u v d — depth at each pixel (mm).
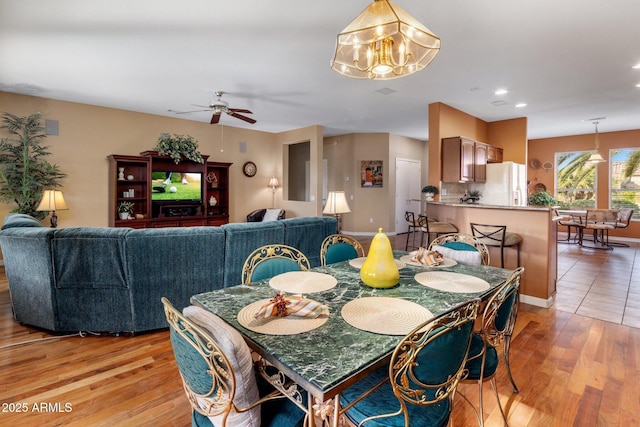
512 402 1936
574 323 3051
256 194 7750
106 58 3545
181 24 2840
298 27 2891
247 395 1013
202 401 1057
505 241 3547
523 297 3635
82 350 2521
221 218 6645
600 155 7484
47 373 2201
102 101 5246
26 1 2504
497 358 1612
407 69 2396
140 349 2541
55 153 5137
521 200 6008
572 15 2668
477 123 6266
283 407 1208
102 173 5586
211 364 955
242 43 3186
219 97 4855
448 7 2549
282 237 3408
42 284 2711
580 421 1771
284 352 1044
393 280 1664
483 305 1596
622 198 7738
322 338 1138
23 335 2758
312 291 1631
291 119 6539
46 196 4434
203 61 3629
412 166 8984
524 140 6211
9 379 2129
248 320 1281
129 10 2627
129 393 1993
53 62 3645
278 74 4023
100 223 5578
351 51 2203
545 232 3479
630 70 3857
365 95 4863
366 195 8266
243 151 7492
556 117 6281
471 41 3119
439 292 1602
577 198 8352
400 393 1038
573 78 4121
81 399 1932
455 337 1096
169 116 6301
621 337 2762
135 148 5926
